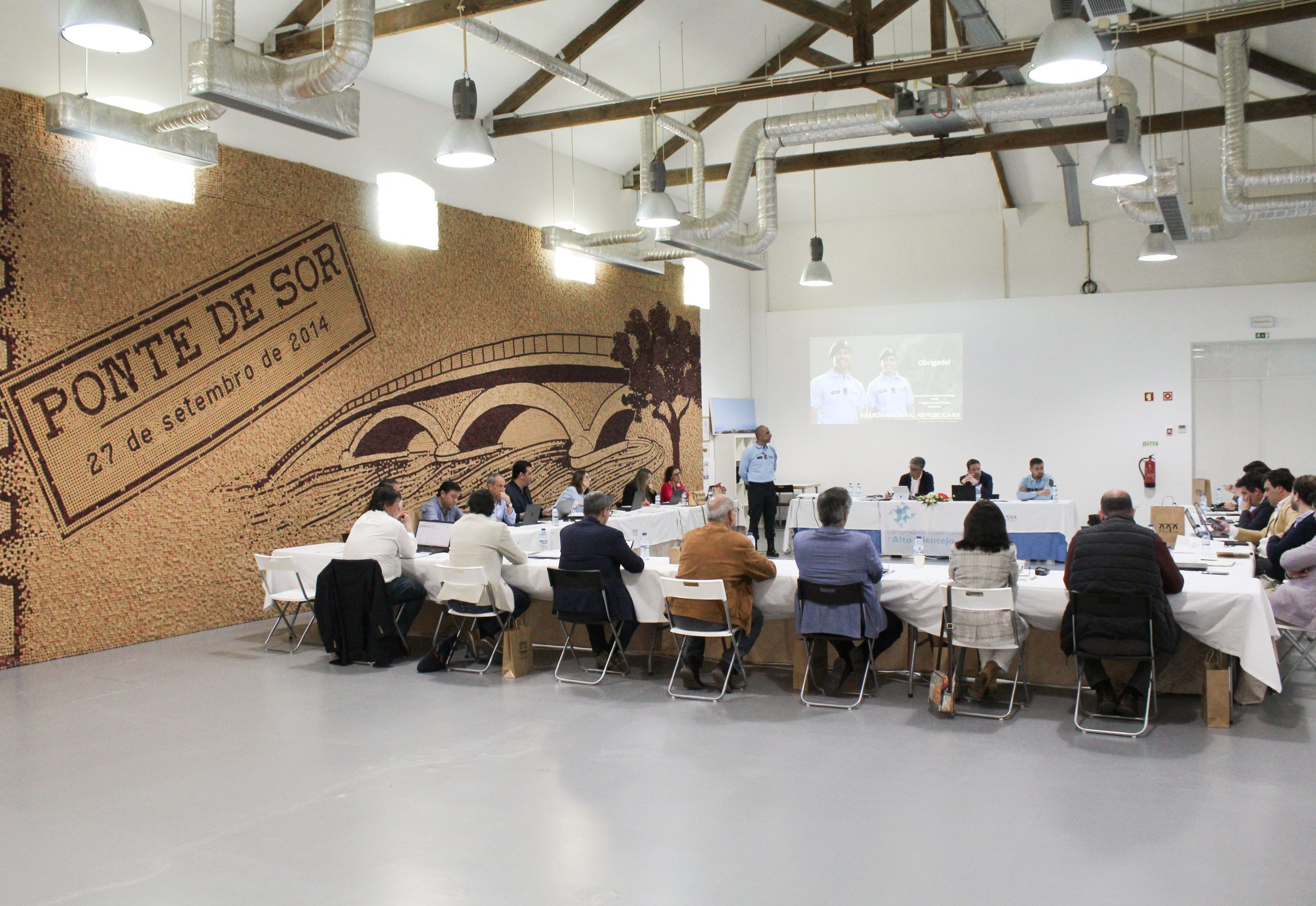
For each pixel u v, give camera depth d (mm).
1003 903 2771
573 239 10430
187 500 6797
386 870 3059
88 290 6195
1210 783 3719
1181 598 4445
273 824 3438
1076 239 13742
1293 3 6766
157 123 5887
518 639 5590
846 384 14719
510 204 10133
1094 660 4594
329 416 7895
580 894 2867
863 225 14828
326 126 5684
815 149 12812
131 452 6449
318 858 3148
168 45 6789
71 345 6109
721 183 13352
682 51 9688
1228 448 13055
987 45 7797
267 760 4129
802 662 5219
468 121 5477
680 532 9781
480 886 2928
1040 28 10219
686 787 3756
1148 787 3686
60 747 4328
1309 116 9531
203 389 6910
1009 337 13836
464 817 3480
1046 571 5277
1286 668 5480
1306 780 3729
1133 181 6688
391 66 8352
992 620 4539
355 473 8141
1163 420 13102
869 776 3852
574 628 5812
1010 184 13570
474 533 5582
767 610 5230
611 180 11969
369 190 8312
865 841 3219
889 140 12484
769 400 15195
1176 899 2781
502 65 8984
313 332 7750
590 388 11305
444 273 9133
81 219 6160
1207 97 10695
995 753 4117
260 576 7316
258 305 7309
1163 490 13109
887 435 14500
